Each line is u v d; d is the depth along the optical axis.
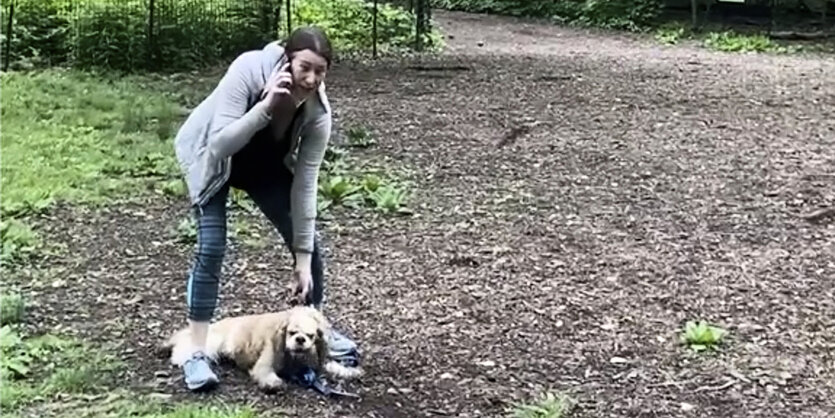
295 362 4.32
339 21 18.08
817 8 21.41
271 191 4.35
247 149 4.20
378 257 6.33
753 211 7.48
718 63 16.12
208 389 4.25
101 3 14.33
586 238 6.79
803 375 4.70
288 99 4.01
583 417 4.23
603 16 22.89
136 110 10.84
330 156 8.92
